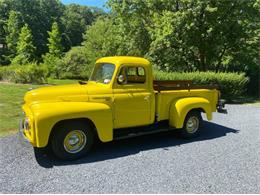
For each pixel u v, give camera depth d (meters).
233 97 15.69
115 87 6.39
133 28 21.77
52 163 5.64
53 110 5.52
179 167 5.52
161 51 19.77
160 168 5.46
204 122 9.56
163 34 18.47
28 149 6.36
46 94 5.89
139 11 21.72
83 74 35.44
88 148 6.02
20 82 21.69
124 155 6.16
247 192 4.59
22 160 5.75
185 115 7.23
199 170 5.39
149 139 7.41
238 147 6.81
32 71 21.88
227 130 8.48
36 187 4.65
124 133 6.73
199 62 21.56
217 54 21.44
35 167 5.44
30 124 5.50
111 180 4.93
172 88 7.38
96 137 7.01
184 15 18.34
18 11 69.62
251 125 9.20
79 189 4.61
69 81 26.58
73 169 5.38
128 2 21.73
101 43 39.31
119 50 23.59
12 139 7.05
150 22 21.64
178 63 20.73
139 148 6.66
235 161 5.88
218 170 5.41
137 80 6.73
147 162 5.77
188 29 18.53
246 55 21.23
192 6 18.62
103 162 5.75
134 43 21.77
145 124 6.90
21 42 52.00
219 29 19.83
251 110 12.19
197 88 7.92
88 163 5.68
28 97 6.07
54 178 4.98
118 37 23.47
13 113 9.84
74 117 5.67
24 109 6.04
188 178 5.05
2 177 4.98
